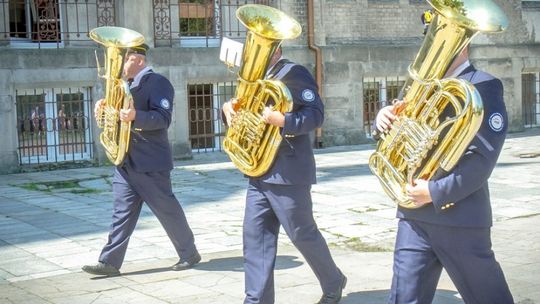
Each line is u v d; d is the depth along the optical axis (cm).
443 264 399
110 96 641
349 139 1702
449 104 387
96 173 1336
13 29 1428
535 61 1930
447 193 376
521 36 1914
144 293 609
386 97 1773
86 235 837
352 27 1709
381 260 705
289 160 518
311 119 507
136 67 647
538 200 994
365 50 1708
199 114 1573
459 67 398
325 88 1669
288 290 609
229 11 1599
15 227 888
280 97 496
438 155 377
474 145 377
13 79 1344
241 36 1614
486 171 377
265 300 509
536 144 1627
